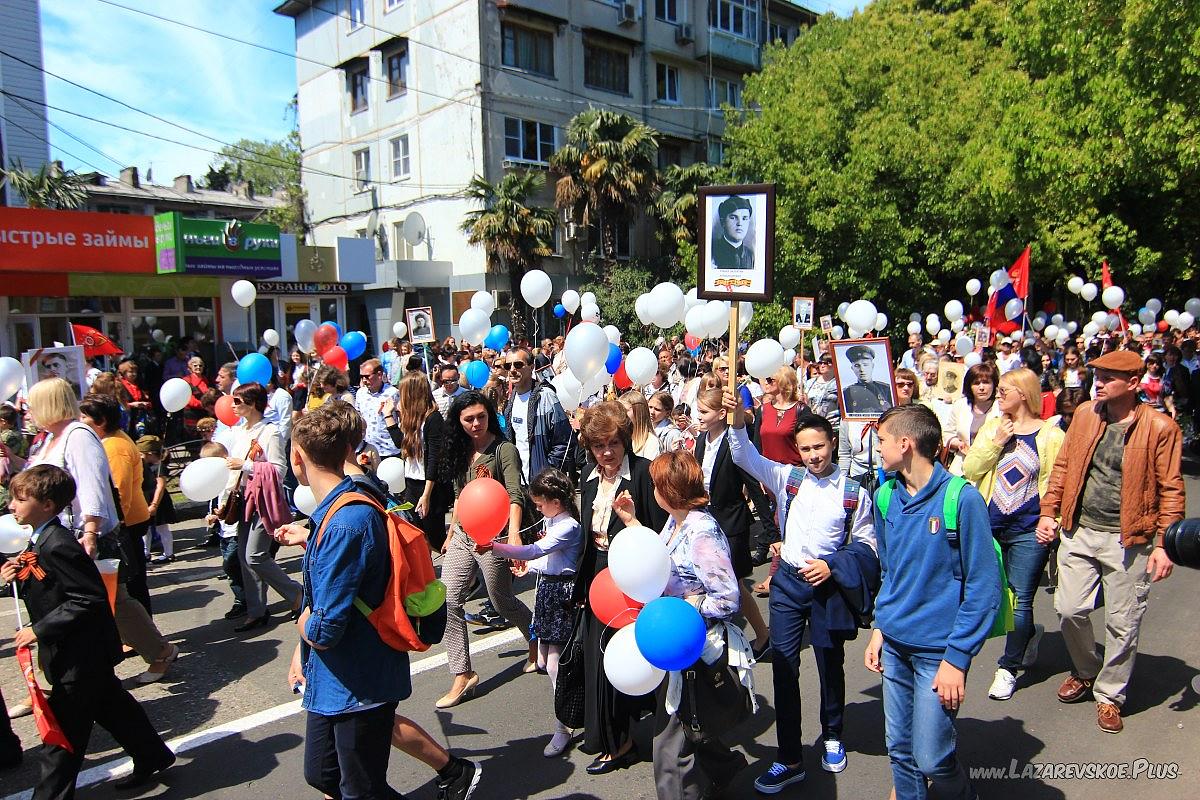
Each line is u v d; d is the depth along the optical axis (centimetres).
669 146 2884
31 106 2409
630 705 383
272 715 452
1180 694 449
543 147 2456
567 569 409
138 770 375
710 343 1242
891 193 1931
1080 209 1595
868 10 2566
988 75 1914
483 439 482
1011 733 412
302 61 2872
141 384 1356
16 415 751
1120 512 404
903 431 300
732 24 3083
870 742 406
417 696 475
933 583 295
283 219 3622
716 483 498
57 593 341
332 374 805
